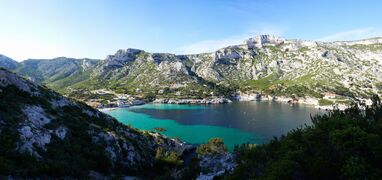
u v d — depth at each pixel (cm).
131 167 7500
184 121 18950
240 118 19400
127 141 8431
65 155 5966
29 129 5894
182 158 10706
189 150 11781
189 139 13950
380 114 5347
